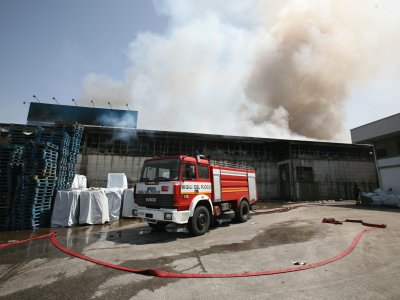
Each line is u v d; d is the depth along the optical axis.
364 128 21.23
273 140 26.39
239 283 4.10
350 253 5.84
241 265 5.03
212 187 9.14
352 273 4.52
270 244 6.81
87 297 3.64
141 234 8.51
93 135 22.20
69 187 12.78
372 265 4.96
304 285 4.00
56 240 7.61
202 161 8.88
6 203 9.52
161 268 4.87
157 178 8.04
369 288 3.87
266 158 27.30
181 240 7.46
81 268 4.95
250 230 9.01
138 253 6.00
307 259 5.38
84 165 21.39
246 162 26.50
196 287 3.95
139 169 22.44
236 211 10.77
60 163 11.51
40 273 4.68
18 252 6.24
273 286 3.97
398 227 9.15
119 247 6.64
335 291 3.76
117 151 22.39
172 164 7.94
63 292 3.82
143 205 8.18
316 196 25.94
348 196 27.12
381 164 20.61
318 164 26.94
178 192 7.45
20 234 8.62
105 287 3.99
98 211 11.08
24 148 10.10
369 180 28.45
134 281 4.23
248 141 26.44
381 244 6.66
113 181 16.50
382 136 19.84
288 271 4.64
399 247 6.34
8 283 4.22
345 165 27.98
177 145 24.39
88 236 8.24
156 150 23.39
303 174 26.14
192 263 5.18
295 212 14.80
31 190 9.77
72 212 10.59
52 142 11.66
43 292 3.83
